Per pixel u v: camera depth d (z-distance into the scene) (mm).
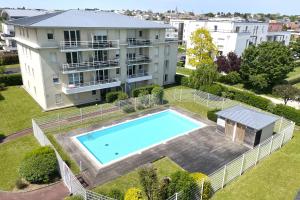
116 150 25641
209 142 26859
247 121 25844
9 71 54062
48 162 19422
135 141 27719
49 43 31844
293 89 36062
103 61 36719
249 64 45688
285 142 26969
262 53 43344
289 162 23141
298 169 22078
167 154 24422
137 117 33219
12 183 19516
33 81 36750
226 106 37125
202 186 17203
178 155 24250
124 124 31250
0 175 20484
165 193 16406
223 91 41781
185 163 22953
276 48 43250
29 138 26750
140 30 41562
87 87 35281
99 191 17953
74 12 38156
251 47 45906
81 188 16734
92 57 36188
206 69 42969
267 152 24141
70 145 25500
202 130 29734
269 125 26281
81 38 34281
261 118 26594
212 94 40250
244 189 19328
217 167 22438
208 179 17797
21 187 18938
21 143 25625
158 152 24734
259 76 42781
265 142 23609
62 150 24438
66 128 29250
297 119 31625
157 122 32688
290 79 53031
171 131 30391
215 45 56812
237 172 20844
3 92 40625
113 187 19438
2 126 29219
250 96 38438
